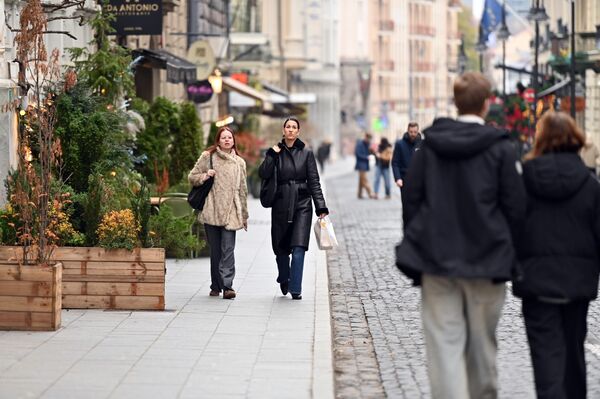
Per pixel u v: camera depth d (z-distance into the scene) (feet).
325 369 41.47
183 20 156.04
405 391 39.40
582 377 34.01
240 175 59.06
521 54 317.22
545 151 33.73
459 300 31.89
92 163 65.41
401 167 82.02
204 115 171.42
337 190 189.98
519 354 45.55
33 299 48.47
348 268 77.05
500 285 31.94
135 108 93.20
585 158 125.18
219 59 178.60
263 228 103.14
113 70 75.00
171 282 64.95
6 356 43.37
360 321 54.70
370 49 490.08
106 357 43.39
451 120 32.01
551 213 33.19
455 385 31.22
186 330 49.39
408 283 68.69
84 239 56.24
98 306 54.34
